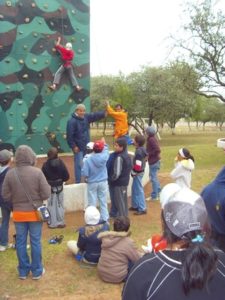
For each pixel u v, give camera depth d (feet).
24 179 16.14
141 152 26.81
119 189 24.47
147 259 5.84
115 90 131.75
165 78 116.06
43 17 37.37
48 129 38.70
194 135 172.35
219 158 66.44
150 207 29.30
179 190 6.23
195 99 118.42
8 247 21.01
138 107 120.78
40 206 16.35
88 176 23.85
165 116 121.60
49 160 23.79
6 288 16.65
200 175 42.09
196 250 5.49
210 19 65.57
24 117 37.40
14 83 36.65
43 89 37.99
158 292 5.49
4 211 20.30
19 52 36.60
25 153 16.22
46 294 16.12
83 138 29.81
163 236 6.03
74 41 39.14
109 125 200.95
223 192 9.98
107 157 23.98
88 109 40.50
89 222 18.67
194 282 5.36
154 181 31.01
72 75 38.81
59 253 20.43
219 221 9.92
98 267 17.39
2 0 35.50
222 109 203.51
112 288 16.60
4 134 36.65
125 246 16.88
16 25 36.24
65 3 38.32
